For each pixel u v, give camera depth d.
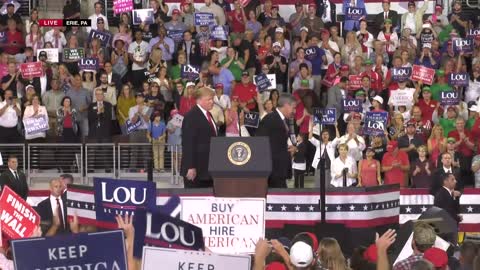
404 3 30.59
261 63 26.95
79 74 25.48
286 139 16.27
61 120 24.34
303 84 24.39
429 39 27.97
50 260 8.22
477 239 20.12
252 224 10.80
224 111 23.81
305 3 29.88
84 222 16.22
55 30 27.70
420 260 8.69
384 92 26.02
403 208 19.69
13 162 20.36
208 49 27.14
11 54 27.77
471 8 30.56
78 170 23.91
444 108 25.23
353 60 27.25
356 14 28.58
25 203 11.44
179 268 8.70
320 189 16.17
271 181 16.67
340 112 25.50
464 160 23.69
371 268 11.46
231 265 8.72
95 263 8.31
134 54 26.72
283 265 10.21
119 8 27.84
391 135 23.94
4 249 11.20
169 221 9.16
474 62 27.61
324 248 10.24
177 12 27.95
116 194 10.86
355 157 22.73
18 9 29.62
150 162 15.70
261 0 29.89
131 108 24.08
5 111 24.08
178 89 25.05
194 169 15.16
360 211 16.66
